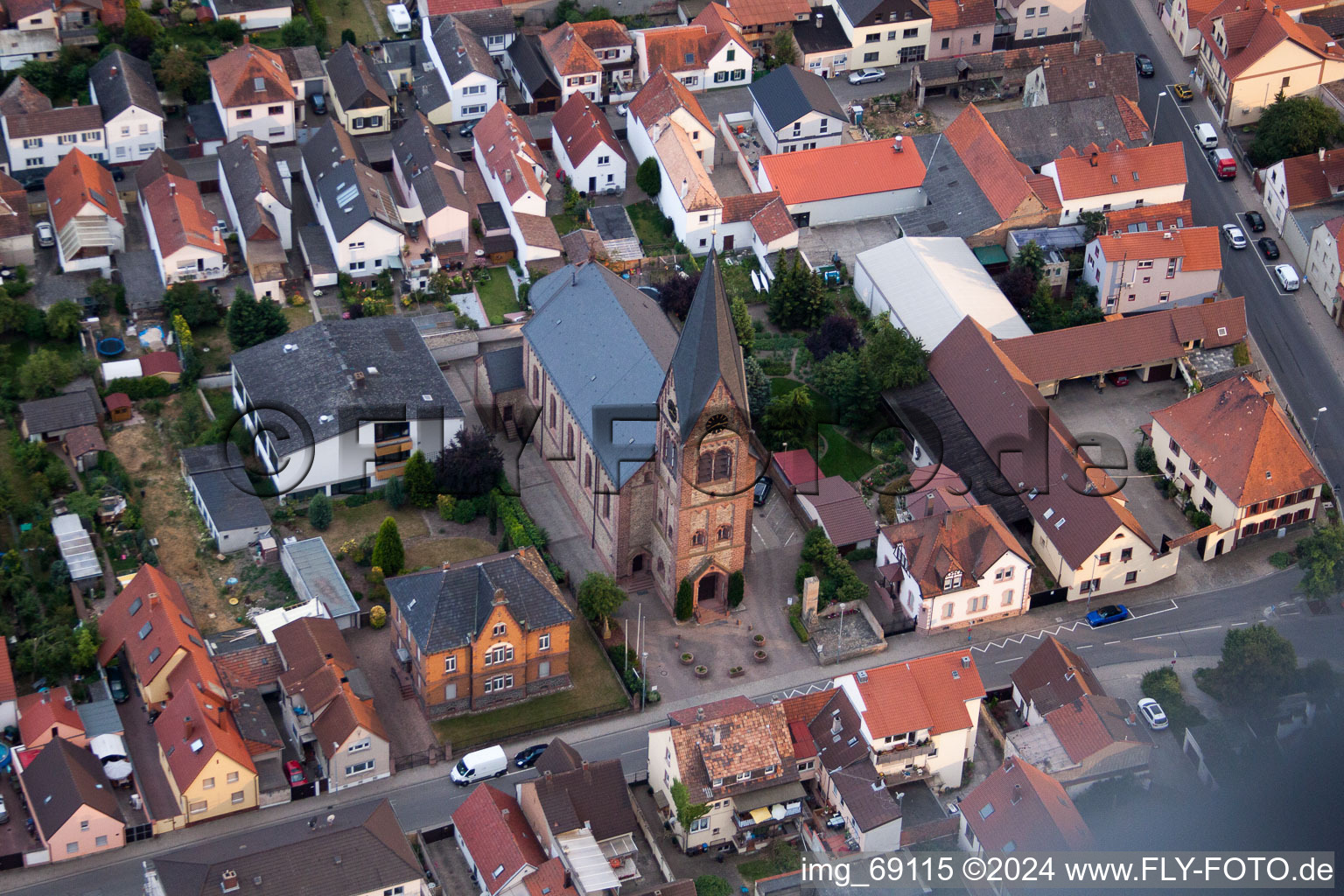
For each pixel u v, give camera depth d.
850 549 198.88
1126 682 184.38
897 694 169.88
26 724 169.00
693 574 187.00
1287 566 199.50
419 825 166.75
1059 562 195.25
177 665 173.25
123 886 158.75
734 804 163.75
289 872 150.50
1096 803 167.38
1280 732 173.62
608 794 162.50
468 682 177.25
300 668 175.12
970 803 162.50
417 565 195.25
